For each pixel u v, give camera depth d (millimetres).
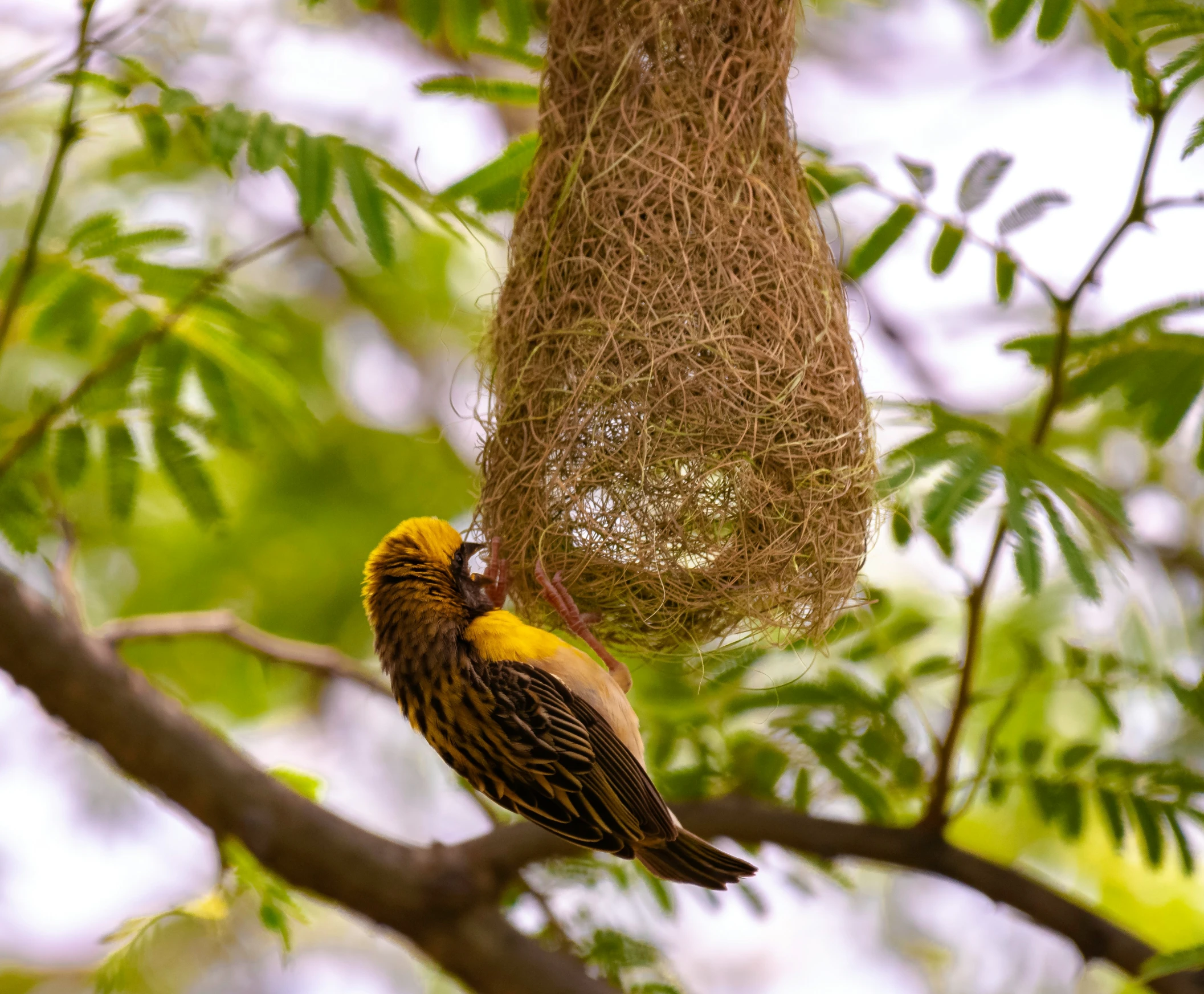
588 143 8094
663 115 8125
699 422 7832
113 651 9570
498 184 8797
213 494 9641
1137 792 9453
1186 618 13562
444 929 9609
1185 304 9242
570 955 10062
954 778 9805
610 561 7852
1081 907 9672
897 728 9734
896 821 10320
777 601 8016
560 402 8023
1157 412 9422
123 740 9406
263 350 10008
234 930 11844
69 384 12617
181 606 14039
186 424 9656
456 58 13773
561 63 8430
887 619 9805
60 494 9789
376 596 8875
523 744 8414
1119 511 8078
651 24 8141
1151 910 13352
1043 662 9523
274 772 10344
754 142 8297
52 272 9398
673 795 10156
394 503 14789
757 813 9898
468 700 8461
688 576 7855
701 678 9055
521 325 8281
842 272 8859
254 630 10461
